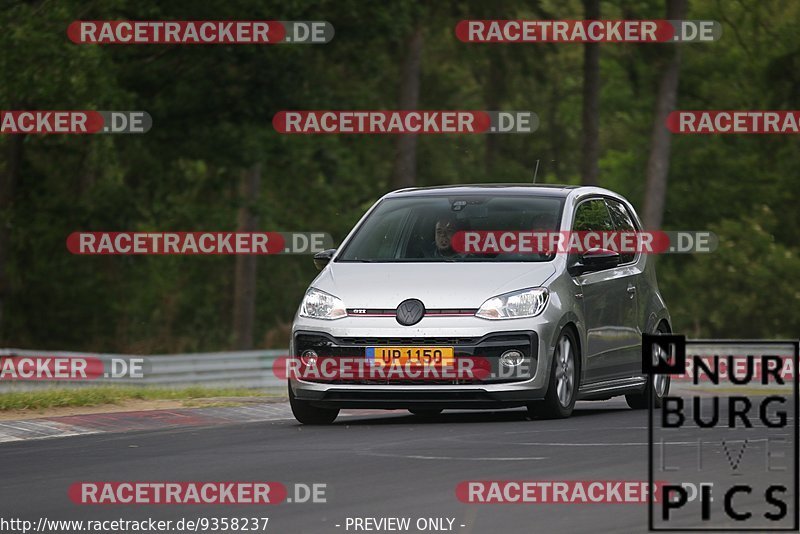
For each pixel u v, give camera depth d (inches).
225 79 4197.8
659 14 5487.2
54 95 3607.3
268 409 1718.8
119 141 4328.3
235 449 1275.8
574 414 1616.6
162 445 1325.0
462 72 6707.7
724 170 6619.1
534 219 1585.9
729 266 5698.8
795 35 6245.1
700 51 6333.7
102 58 3676.2
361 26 4384.8
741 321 5802.2
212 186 4722.0
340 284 1513.3
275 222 6269.7
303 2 4045.3
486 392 1443.2
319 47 4525.1
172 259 5772.6
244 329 5546.3
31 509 960.9
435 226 1589.6
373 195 6663.4
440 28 5546.3
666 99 5280.5
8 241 4441.4
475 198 1632.6
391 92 6309.1
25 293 5000.0
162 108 4215.1
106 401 1804.9
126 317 5132.9
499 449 1227.9
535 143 7175.2
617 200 1759.4
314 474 1098.1
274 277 6934.1
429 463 1146.7
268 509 943.7
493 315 1456.7
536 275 1507.1
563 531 847.7
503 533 846.5
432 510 928.3
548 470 1094.4
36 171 4744.1
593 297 1587.1
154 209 4933.6
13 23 3602.4
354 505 951.6
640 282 1728.6
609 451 1198.9
